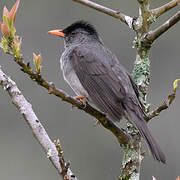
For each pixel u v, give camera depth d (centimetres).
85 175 1412
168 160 1354
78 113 1454
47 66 1519
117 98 888
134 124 801
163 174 1319
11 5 1585
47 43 1554
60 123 1445
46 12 1588
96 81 945
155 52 1559
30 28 1572
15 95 688
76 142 1437
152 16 782
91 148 1429
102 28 1582
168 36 1565
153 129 1406
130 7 1633
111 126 749
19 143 1423
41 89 1460
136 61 797
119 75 934
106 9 816
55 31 1112
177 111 1429
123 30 1571
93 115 739
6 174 1376
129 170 743
